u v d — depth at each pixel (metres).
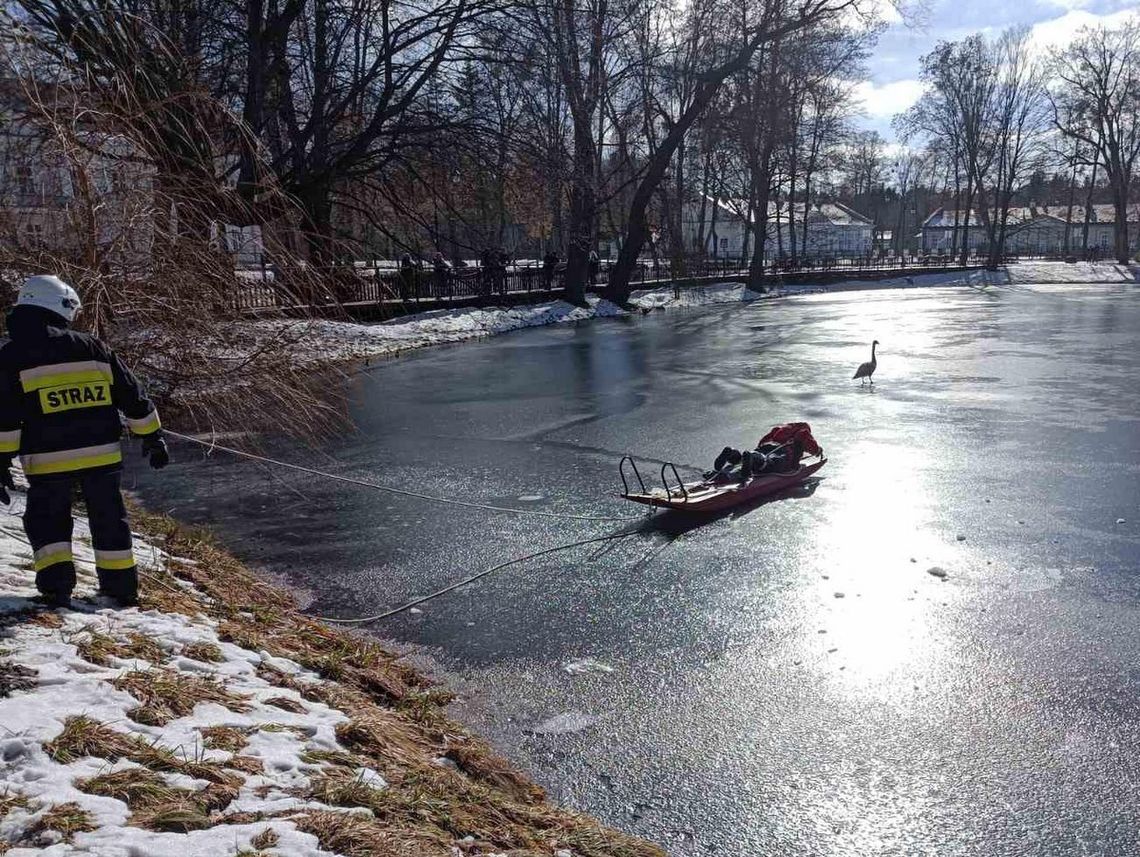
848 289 66.12
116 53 10.58
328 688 5.18
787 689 5.98
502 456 13.30
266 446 14.16
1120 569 8.11
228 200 10.58
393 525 9.88
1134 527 9.32
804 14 38.88
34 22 12.50
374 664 6.14
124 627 5.05
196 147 10.73
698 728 5.49
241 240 10.63
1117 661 6.29
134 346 9.61
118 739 3.67
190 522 10.09
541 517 10.09
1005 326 33.62
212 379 10.41
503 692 6.01
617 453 13.34
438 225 32.22
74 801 3.19
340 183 29.39
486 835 3.75
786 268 69.50
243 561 8.76
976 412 16.02
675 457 12.98
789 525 9.59
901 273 72.31
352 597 7.80
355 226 30.47
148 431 5.20
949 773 4.96
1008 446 13.26
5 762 3.40
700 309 46.22
